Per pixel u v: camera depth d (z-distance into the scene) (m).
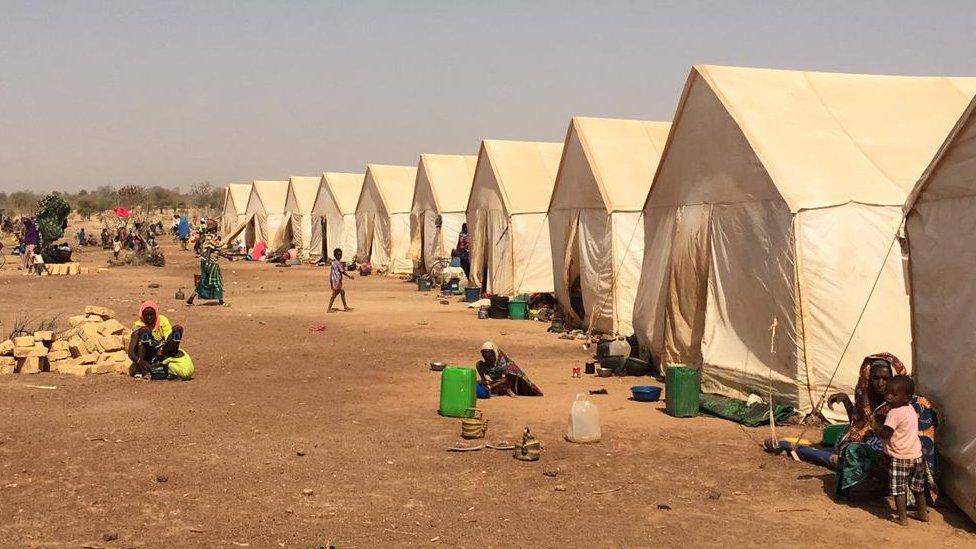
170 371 12.28
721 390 11.53
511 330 18.09
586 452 8.66
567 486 7.52
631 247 16.97
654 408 10.93
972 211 6.87
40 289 25.56
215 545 6.05
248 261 43.78
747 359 11.19
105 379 12.23
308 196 45.38
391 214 34.50
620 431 9.61
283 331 17.53
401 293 26.56
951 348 7.04
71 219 95.88
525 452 8.30
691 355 12.54
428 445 8.82
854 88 13.10
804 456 8.41
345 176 42.03
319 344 15.84
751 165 11.29
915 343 7.70
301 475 7.73
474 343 16.19
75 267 31.77
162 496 7.10
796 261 10.41
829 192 10.70
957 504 6.82
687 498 7.23
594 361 14.07
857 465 7.12
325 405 10.73
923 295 7.56
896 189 10.95
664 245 13.85
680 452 8.71
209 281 22.25
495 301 20.19
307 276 33.69
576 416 9.03
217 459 8.20
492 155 24.38
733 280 11.58
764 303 10.91
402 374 12.98
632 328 16.73
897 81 13.55
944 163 7.18
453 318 20.06
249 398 11.09
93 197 113.88
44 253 32.34
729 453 8.70
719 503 7.10
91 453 8.35
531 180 23.84
